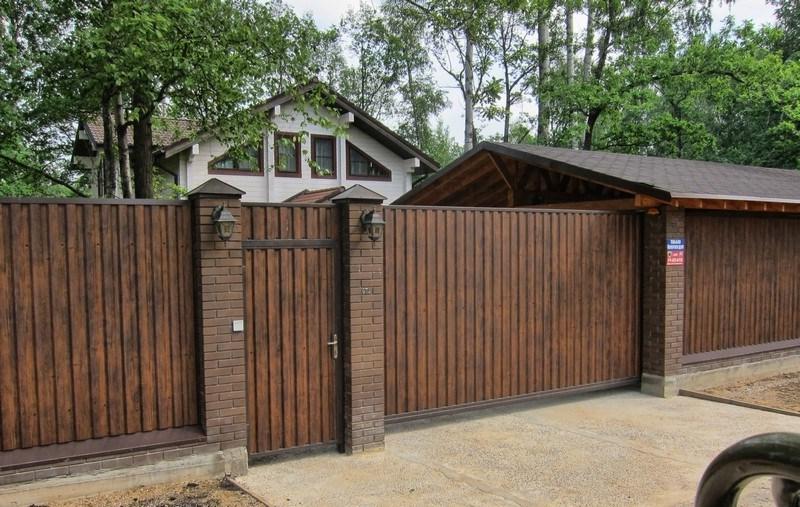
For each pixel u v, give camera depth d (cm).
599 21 2364
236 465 536
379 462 575
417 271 680
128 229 509
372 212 593
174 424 530
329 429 602
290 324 579
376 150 1859
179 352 531
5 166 1007
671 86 2291
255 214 561
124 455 491
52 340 481
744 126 2584
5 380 465
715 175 1023
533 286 763
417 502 484
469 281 714
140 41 752
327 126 1052
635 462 574
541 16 2406
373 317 603
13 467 451
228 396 534
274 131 1061
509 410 759
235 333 536
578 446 622
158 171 1605
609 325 830
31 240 473
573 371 800
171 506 461
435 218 691
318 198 1477
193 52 838
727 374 897
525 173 1052
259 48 937
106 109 959
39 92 870
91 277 495
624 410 757
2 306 463
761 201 833
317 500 486
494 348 734
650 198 793
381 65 3450
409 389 676
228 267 532
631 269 846
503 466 565
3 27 834
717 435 655
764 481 517
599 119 2500
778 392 845
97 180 1556
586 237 806
